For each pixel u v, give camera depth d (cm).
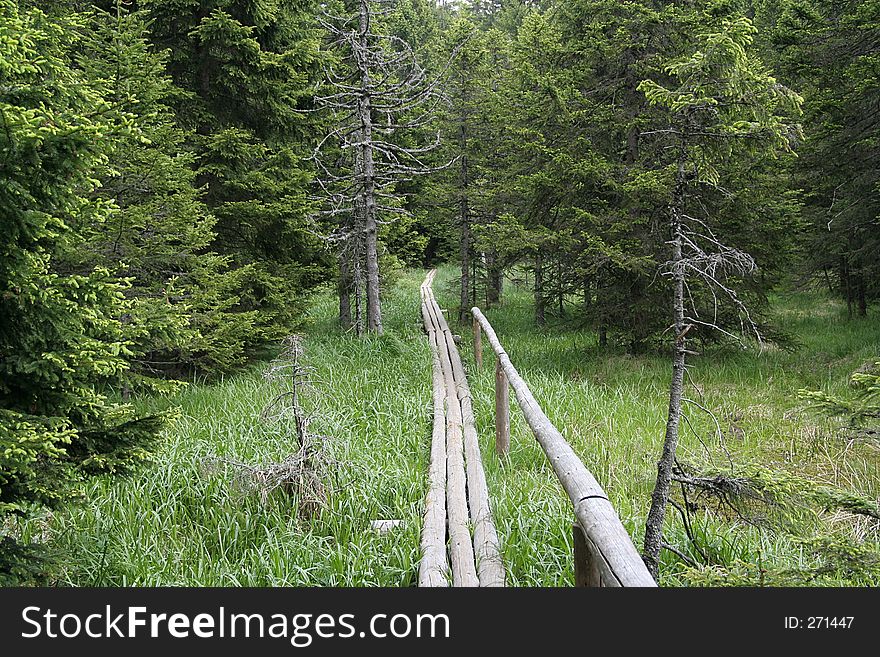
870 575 305
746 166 866
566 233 1082
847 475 653
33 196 276
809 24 1152
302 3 1205
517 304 2233
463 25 1903
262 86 1105
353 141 1390
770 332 1107
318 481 500
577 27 1159
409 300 2344
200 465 564
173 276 816
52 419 295
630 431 765
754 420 822
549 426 396
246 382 899
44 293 285
